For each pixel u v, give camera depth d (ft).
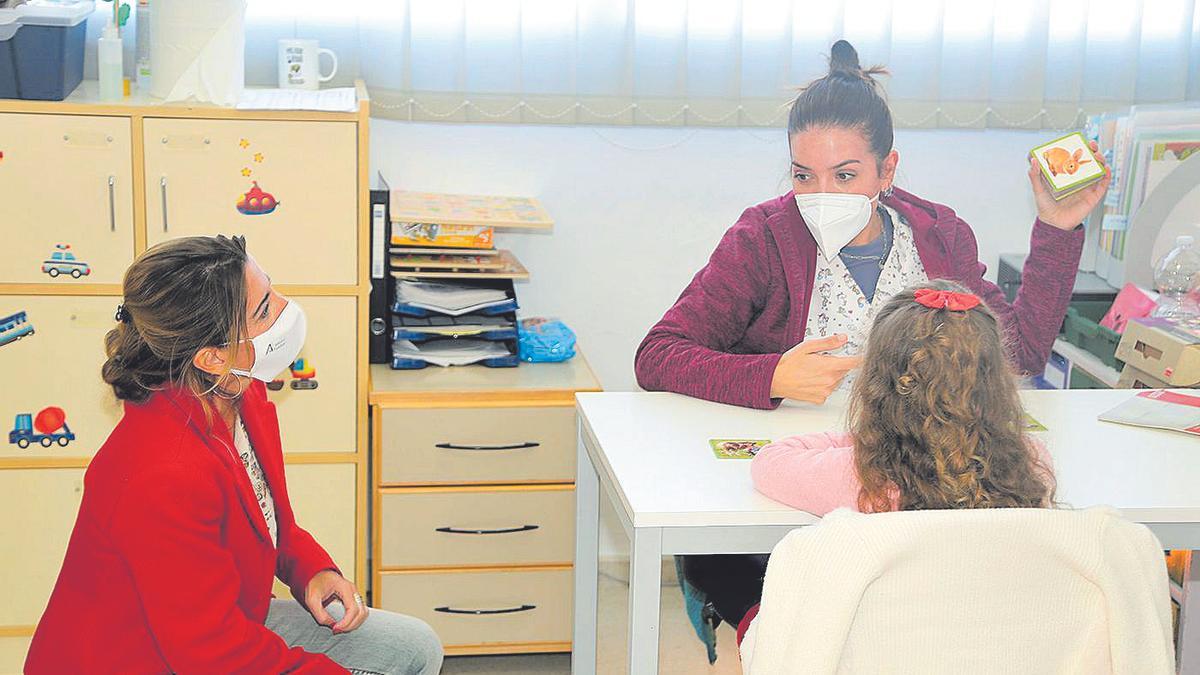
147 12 8.73
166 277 5.19
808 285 7.52
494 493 8.93
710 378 7.09
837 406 7.13
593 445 6.65
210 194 8.30
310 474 8.87
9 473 8.52
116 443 5.31
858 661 4.46
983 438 4.79
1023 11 9.97
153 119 8.14
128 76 9.38
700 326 7.61
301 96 8.77
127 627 5.29
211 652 5.14
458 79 9.58
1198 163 9.03
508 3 9.52
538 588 9.14
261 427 6.01
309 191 8.41
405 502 8.84
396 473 8.81
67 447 8.55
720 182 10.32
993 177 10.59
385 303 9.23
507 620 9.15
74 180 8.14
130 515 5.06
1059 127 10.23
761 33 9.81
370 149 9.90
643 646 5.64
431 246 9.18
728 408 7.05
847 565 4.27
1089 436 6.67
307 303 8.59
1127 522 4.48
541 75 9.70
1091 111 10.27
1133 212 9.35
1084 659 4.51
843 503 5.23
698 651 9.37
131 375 5.29
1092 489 5.85
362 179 8.46
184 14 8.11
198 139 8.20
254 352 5.51
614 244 10.35
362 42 9.47
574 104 9.77
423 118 9.63
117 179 8.18
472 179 10.07
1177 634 8.10
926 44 9.92
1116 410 7.09
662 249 10.41
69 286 8.29
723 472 5.99
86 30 9.19
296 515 8.94
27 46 7.95
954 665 4.45
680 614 9.93
